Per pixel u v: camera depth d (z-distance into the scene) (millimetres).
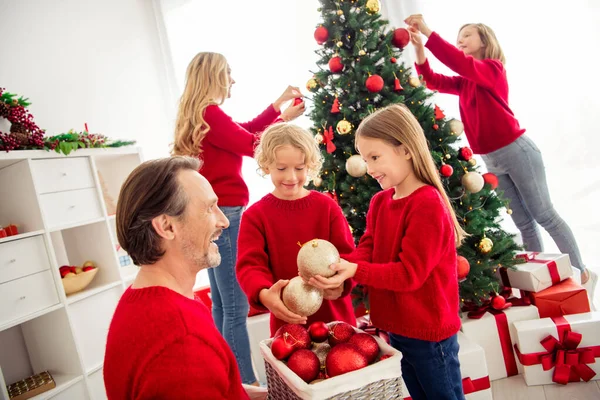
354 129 1794
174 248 761
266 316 1934
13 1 2445
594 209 2303
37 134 2004
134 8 3182
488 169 2186
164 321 675
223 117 1791
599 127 2236
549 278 1726
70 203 2102
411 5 2535
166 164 765
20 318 1821
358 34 1780
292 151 1144
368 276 997
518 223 2201
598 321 1544
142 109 3170
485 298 1717
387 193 1210
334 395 755
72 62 2721
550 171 2363
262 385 1891
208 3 3123
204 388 650
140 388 636
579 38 2217
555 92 2297
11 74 2396
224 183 1828
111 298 2246
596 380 1548
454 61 1927
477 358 1479
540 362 1582
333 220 1259
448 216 1070
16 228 1910
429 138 1782
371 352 866
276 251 1236
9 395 1852
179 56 3258
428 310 1064
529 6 2297
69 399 1969
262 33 3002
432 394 1103
